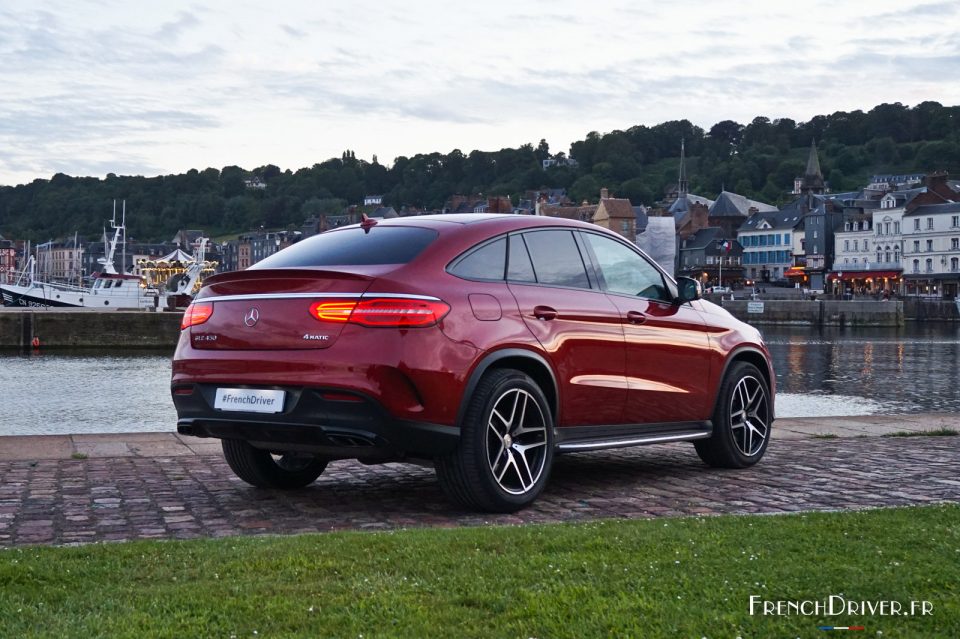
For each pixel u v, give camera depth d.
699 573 3.73
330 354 5.13
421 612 3.24
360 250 5.62
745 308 102.94
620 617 3.16
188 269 82.38
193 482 6.56
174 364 5.77
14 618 3.19
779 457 7.98
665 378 6.63
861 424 10.55
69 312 60.88
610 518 5.28
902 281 118.88
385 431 5.08
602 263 6.48
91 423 26.09
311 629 3.09
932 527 4.64
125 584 3.63
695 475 7.02
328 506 5.78
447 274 5.45
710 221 159.38
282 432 5.29
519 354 5.58
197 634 3.04
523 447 5.62
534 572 3.72
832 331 89.06
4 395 33.09
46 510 5.55
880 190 163.75
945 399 30.47
